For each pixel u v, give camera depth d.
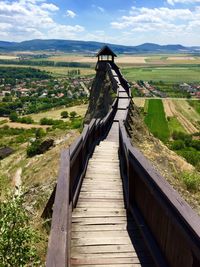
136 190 7.14
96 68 46.00
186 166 17.50
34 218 8.27
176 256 4.30
